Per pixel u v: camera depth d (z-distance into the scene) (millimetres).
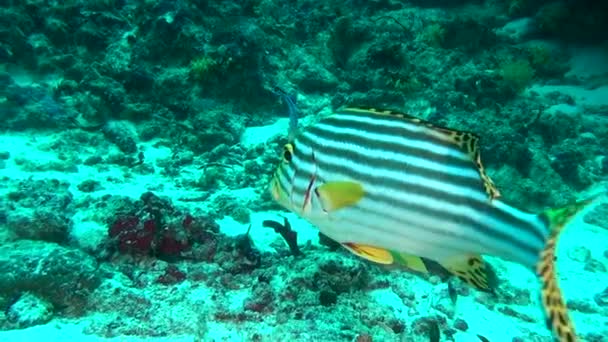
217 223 1646
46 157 2123
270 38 2973
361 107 559
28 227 1352
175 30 2615
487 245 527
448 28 3479
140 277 1258
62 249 1229
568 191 2221
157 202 1407
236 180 2125
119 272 1282
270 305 1178
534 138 2619
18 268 1128
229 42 2574
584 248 1828
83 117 2383
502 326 1326
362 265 1314
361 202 540
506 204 522
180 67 2623
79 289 1156
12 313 1081
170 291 1226
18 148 2150
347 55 3023
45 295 1133
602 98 3289
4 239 1340
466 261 542
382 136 541
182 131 2434
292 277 1236
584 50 3988
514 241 513
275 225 1493
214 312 1149
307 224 1799
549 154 2504
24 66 2586
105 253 1331
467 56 3350
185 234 1376
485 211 525
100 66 2562
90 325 1085
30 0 2770
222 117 2447
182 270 1311
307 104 2732
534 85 3557
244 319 1143
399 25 3547
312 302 1191
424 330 1224
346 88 2803
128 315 1127
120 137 2307
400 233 543
